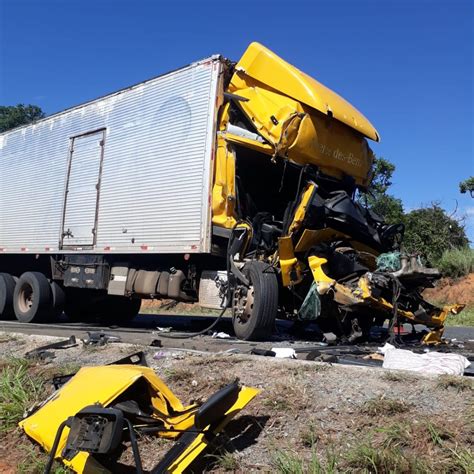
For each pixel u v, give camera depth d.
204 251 8.21
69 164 11.36
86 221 10.65
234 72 8.77
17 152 13.16
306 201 7.85
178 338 7.85
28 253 12.24
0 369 5.84
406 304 7.67
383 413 3.78
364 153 9.34
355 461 3.33
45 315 11.85
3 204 13.34
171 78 9.28
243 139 8.37
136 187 9.60
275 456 3.58
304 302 7.60
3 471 3.97
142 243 9.30
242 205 8.70
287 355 5.75
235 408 3.76
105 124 10.58
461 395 3.86
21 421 4.29
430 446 3.37
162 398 4.05
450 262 19.64
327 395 4.16
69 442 3.19
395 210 23.30
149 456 3.84
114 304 12.52
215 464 3.62
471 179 23.84
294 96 8.37
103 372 4.22
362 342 7.63
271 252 8.33
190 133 8.73
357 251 8.27
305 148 8.26
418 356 5.10
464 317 14.69
